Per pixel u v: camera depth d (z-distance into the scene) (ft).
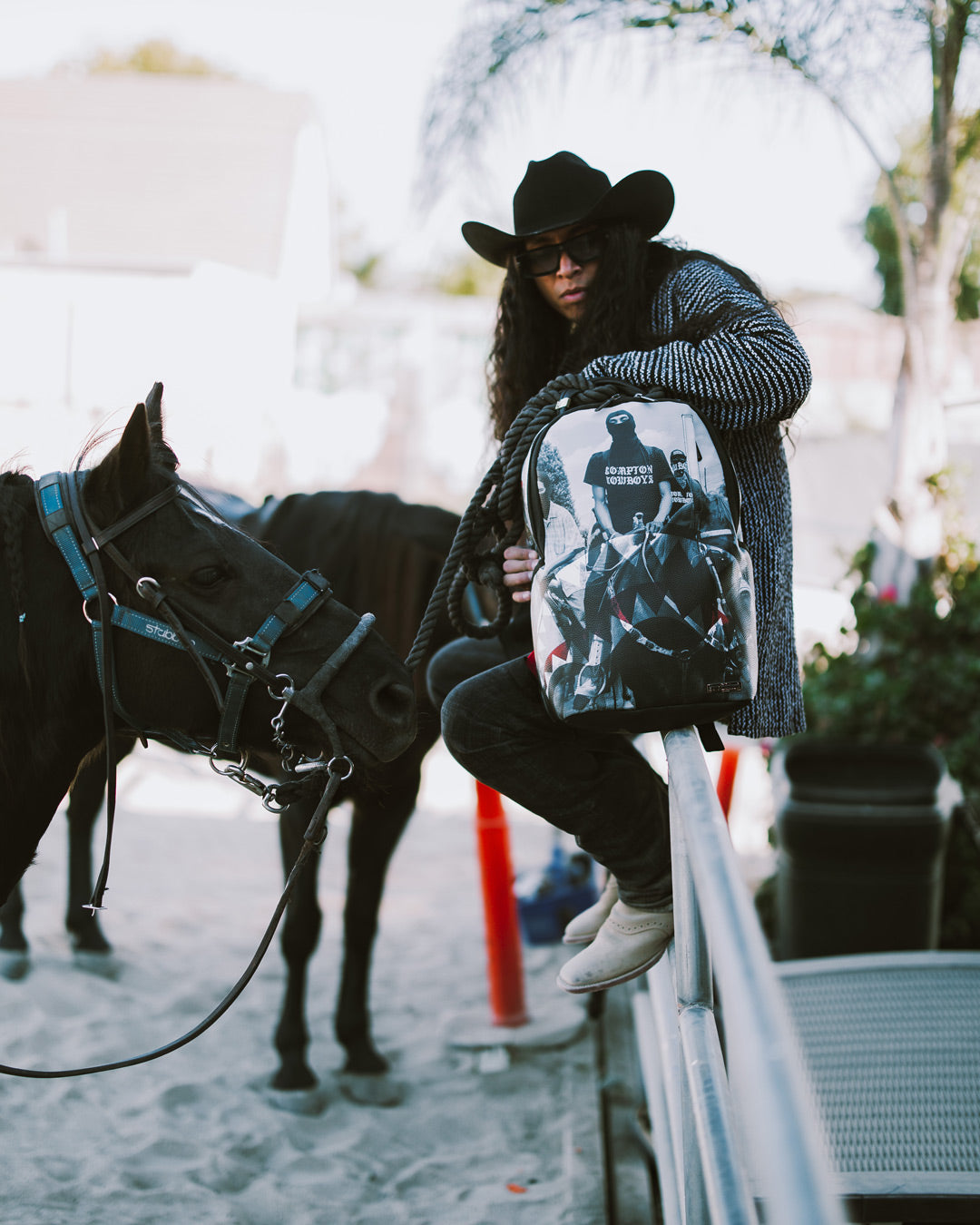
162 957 12.95
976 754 11.93
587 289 6.24
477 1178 8.95
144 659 5.54
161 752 22.03
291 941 10.10
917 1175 6.07
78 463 6.08
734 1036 2.67
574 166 6.19
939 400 13.06
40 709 5.57
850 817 10.69
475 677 5.76
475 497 5.97
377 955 13.46
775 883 12.80
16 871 5.83
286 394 33.55
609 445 5.06
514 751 5.62
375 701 5.55
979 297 18.19
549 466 5.10
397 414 42.22
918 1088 7.06
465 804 20.22
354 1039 10.50
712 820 3.72
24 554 5.55
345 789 9.37
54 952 12.84
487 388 7.03
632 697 4.81
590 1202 8.48
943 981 8.76
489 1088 10.47
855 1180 6.04
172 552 5.51
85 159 45.32
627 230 5.95
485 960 13.35
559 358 6.75
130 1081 10.15
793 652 5.87
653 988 7.34
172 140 46.44
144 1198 8.29
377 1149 9.40
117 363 31.81
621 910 5.80
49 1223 7.82
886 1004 8.38
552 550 5.03
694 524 4.95
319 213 49.83
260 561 5.64
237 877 15.84
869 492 34.22
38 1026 10.93
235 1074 10.44
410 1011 12.00
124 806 18.94
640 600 4.83
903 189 14.94
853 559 13.92
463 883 16.08
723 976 2.77
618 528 4.92
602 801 5.64
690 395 5.20
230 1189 8.63
